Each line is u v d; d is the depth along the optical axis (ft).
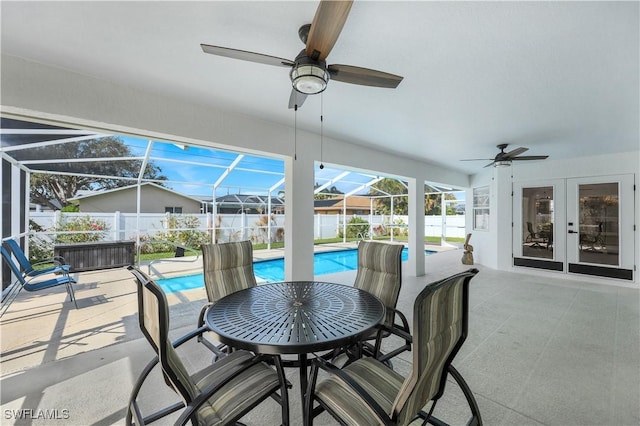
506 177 21.40
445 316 4.10
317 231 38.75
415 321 3.55
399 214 51.83
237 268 9.14
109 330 10.16
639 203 16.49
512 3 5.12
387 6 5.19
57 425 5.66
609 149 16.42
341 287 8.09
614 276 17.20
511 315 11.91
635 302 13.67
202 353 8.58
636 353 8.63
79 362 8.02
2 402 6.32
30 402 6.32
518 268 20.79
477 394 6.72
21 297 13.89
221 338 5.04
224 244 9.05
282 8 5.37
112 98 8.46
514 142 14.87
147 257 26.11
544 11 5.32
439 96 9.23
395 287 8.10
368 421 4.22
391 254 8.36
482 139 14.33
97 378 7.24
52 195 23.72
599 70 7.48
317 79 5.75
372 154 16.48
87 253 19.76
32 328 10.28
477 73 7.70
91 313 11.78
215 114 10.55
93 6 5.29
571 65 7.24
